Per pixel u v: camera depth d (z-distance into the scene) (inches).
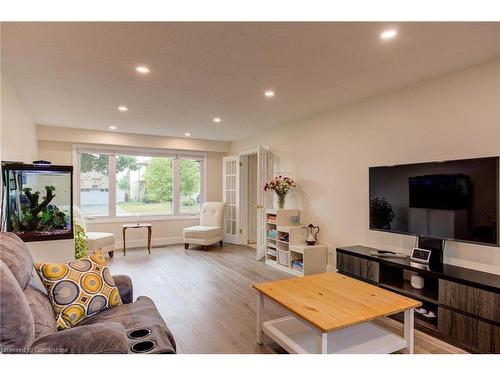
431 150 115.6
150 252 219.3
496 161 90.7
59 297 68.9
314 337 84.7
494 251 97.7
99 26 77.9
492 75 98.7
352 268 127.2
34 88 127.1
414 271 102.7
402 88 126.1
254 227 259.8
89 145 220.5
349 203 151.3
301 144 184.4
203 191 269.4
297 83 121.4
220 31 80.6
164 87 126.0
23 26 77.5
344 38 84.2
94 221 223.9
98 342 50.1
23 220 108.2
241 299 128.0
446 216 103.3
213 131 223.5
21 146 147.3
